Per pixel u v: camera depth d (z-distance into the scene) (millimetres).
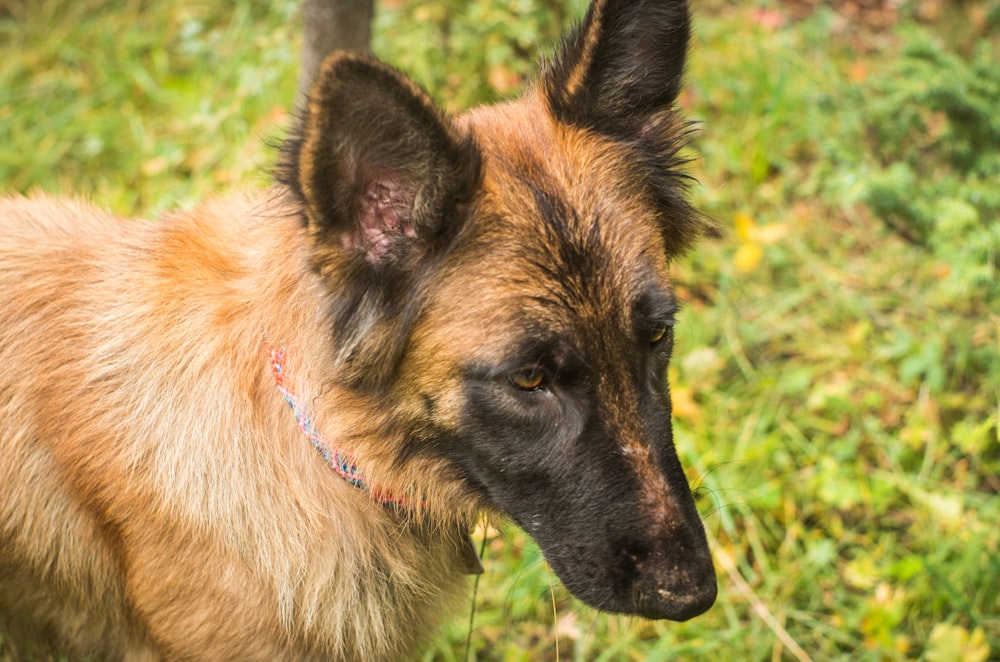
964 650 1330
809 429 1515
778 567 1407
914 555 1404
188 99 1790
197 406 1131
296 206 1079
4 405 1158
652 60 1140
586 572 1091
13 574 1198
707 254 1665
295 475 1136
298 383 1117
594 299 1073
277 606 1136
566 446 1084
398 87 1031
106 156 1753
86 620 1212
